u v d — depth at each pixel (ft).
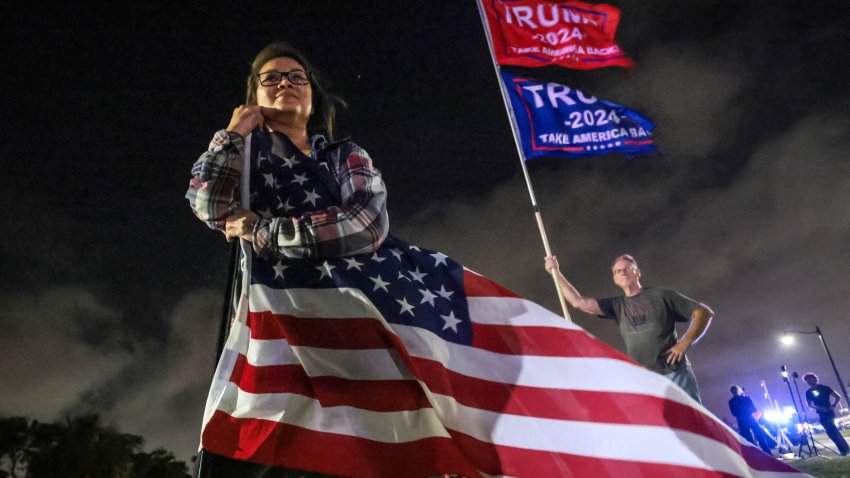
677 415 7.72
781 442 62.13
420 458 7.18
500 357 7.99
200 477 6.92
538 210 27.09
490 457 7.43
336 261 7.57
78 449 102.68
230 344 7.33
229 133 7.84
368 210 7.57
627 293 23.50
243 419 7.00
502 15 31.01
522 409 7.71
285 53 9.15
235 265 8.00
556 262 25.64
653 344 22.57
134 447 107.45
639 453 7.50
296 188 7.86
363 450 7.01
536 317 8.27
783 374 80.12
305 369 7.13
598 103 29.71
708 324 22.20
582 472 7.38
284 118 8.58
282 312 7.24
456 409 7.50
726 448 7.70
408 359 7.26
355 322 7.39
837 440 42.91
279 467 7.09
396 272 7.90
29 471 101.14
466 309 8.18
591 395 7.81
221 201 7.53
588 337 8.13
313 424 7.05
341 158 8.11
